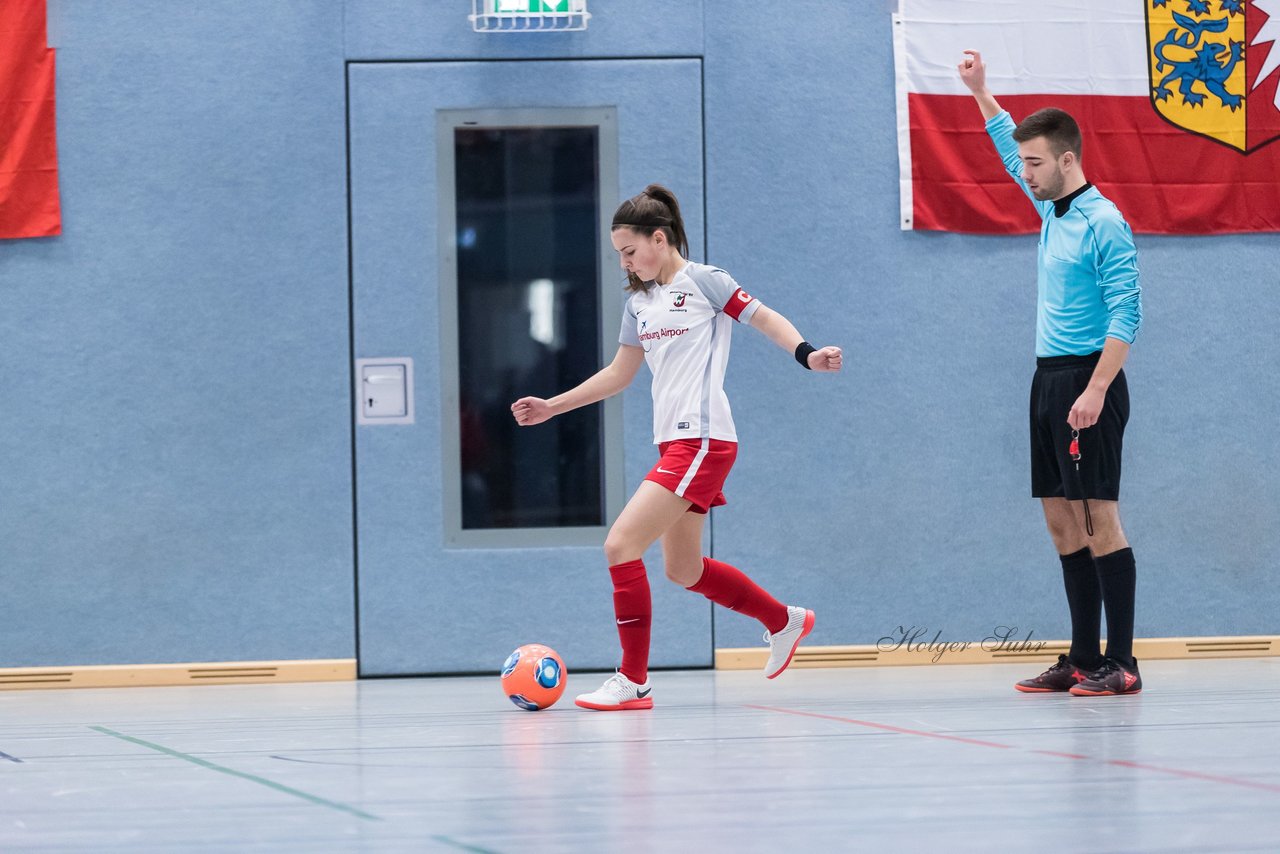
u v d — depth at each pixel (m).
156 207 17.42
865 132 18.03
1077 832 5.61
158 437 17.33
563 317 17.80
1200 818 5.93
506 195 17.75
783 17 17.95
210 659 17.30
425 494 17.47
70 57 17.41
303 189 17.52
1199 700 12.28
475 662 17.44
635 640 12.12
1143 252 18.36
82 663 17.20
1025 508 18.08
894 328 17.98
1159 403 18.28
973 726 10.16
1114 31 18.30
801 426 17.83
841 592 17.81
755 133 17.88
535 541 17.59
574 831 5.75
